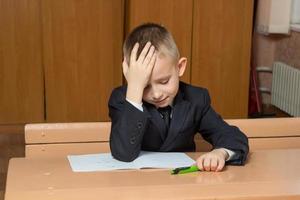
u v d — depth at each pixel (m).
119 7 3.73
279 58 4.35
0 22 3.63
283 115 4.25
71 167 1.05
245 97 3.96
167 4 3.70
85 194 0.87
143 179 0.96
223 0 3.76
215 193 0.87
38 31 3.68
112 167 1.05
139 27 1.21
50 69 3.75
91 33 3.74
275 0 4.04
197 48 3.81
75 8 3.68
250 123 1.38
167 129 1.21
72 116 3.86
